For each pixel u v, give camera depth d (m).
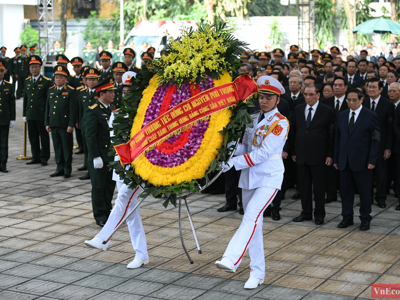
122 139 5.52
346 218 7.20
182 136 5.14
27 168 11.09
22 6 32.03
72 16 34.94
